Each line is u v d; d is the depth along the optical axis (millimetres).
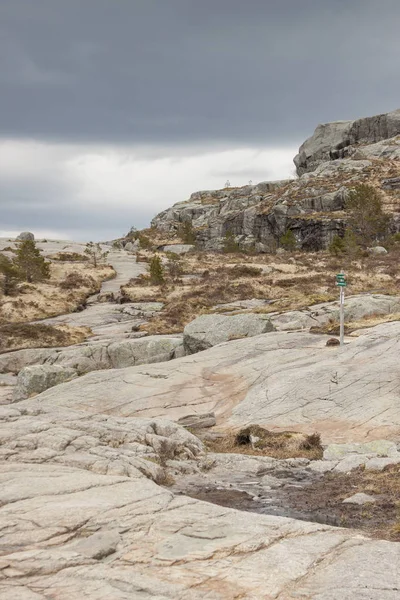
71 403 22266
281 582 6609
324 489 12109
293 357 24375
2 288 59250
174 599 6141
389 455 14266
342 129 156250
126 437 14688
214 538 7898
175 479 13172
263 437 17031
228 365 24984
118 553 7395
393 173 121812
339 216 99312
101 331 46188
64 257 85750
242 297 53031
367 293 47594
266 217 111250
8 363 37000
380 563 7180
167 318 47688
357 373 20578
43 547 7449
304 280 57344
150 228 152875
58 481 10211
